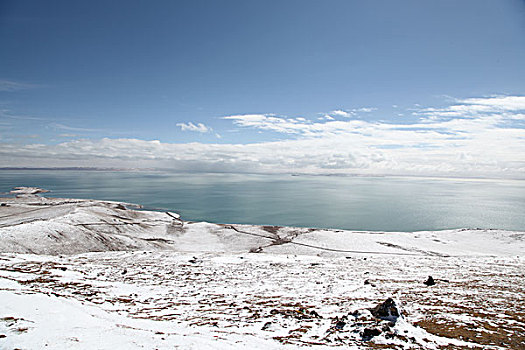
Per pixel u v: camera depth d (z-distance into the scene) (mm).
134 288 26531
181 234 107312
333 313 18500
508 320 17000
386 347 12617
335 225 149250
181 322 16094
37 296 16969
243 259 54250
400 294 25297
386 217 174375
